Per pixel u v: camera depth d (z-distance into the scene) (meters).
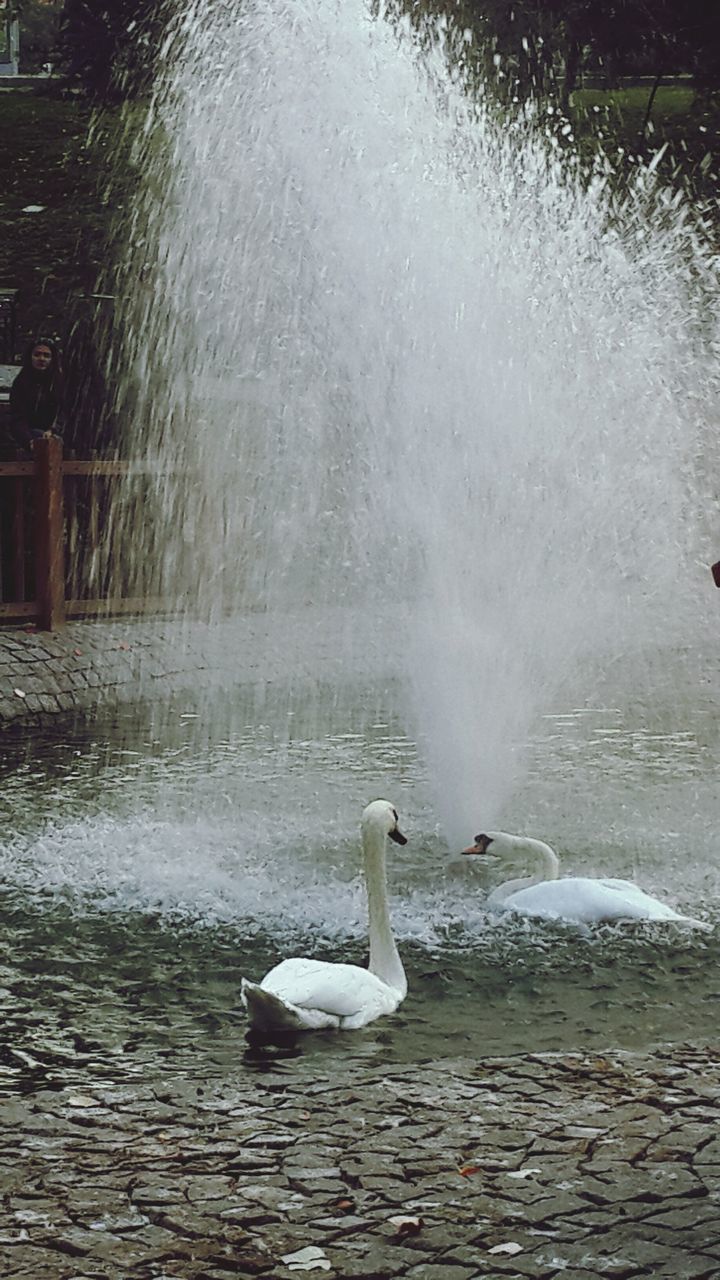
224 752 11.55
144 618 15.40
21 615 14.70
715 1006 6.47
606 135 27.41
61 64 31.28
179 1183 4.86
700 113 28.58
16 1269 4.32
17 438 16.25
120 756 11.45
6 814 9.70
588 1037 6.14
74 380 19.59
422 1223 4.59
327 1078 5.73
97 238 27.89
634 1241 4.48
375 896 6.75
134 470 15.55
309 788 10.35
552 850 8.14
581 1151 5.07
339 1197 4.76
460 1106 5.45
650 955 7.06
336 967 6.45
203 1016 6.39
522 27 24.39
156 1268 4.34
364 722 12.47
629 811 9.58
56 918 7.64
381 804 6.78
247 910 7.75
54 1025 6.30
